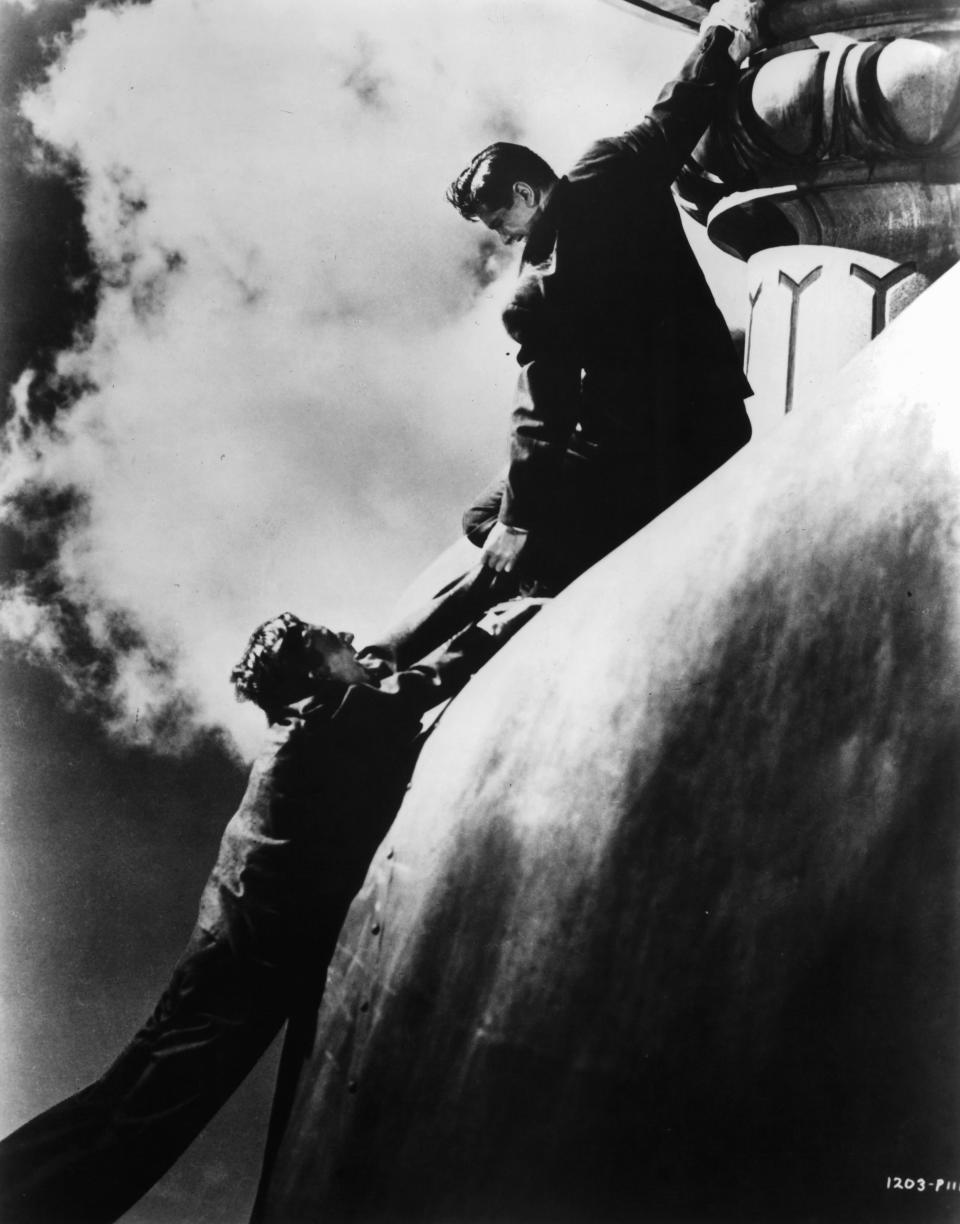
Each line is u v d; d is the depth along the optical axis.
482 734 6.02
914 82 5.96
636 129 6.61
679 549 5.67
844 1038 4.73
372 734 6.39
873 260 6.26
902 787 4.77
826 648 5.04
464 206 6.75
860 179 6.21
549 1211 5.11
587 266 6.53
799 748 4.99
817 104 6.11
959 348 5.17
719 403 6.38
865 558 5.05
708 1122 4.88
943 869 4.68
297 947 6.29
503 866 5.65
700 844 5.11
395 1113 5.67
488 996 5.52
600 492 6.38
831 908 4.80
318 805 6.35
